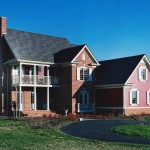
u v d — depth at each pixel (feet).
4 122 97.50
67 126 93.71
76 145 61.00
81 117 125.70
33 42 154.71
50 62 149.28
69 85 148.97
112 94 150.41
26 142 62.59
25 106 145.28
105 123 104.06
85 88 153.28
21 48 146.10
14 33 151.74
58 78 152.97
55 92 155.12
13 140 64.64
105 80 154.61
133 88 149.79
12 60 139.85
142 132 79.56
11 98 141.28
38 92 152.56
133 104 149.18
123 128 87.30
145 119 127.65
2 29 148.05
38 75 146.72
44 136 71.97
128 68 152.25
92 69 157.07
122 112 145.28
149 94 157.07
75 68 149.69
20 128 85.87
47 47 158.20
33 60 142.82
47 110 143.64
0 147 56.75
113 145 61.82
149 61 155.74
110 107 150.71
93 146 60.39
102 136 75.46
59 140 66.64
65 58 151.74
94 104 154.71
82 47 151.84
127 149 57.41
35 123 95.76
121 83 145.59
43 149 55.83
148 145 62.23
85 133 80.38
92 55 155.33
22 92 144.87
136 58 154.81
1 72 145.89
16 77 139.44
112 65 162.50
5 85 144.46
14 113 132.87
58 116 121.90
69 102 148.36
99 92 156.25
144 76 155.63
